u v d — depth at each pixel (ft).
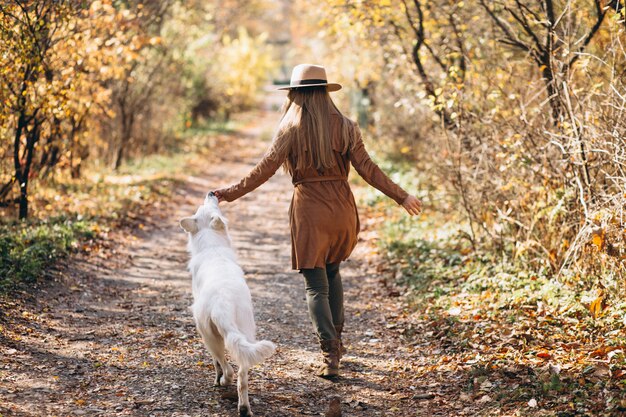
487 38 31.27
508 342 17.40
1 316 19.13
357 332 20.61
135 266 28.30
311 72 15.89
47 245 26.91
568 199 21.43
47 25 28.43
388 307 23.20
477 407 14.26
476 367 16.07
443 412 14.30
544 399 13.83
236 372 16.53
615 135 18.93
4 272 22.72
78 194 41.04
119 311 21.62
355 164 15.88
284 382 16.15
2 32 25.35
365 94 62.85
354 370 17.13
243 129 102.78
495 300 20.92
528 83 24.11
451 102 24.50
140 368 16.49
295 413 14.38
